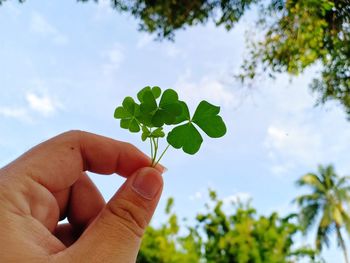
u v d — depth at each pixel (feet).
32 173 0.47
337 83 3.49
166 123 0.42
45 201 0.47
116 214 0.42
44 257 0.40
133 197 0.42
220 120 0.43
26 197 0.45
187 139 0.43
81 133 0.54
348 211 8.37
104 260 0.40
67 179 0.51
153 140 0.44
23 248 0.40
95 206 0.58
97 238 0.41
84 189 0.58
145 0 3.49
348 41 3.35
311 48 3.30
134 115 0.44
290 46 3.34
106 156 0.54
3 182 0.44
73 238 0.56
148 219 0.43
